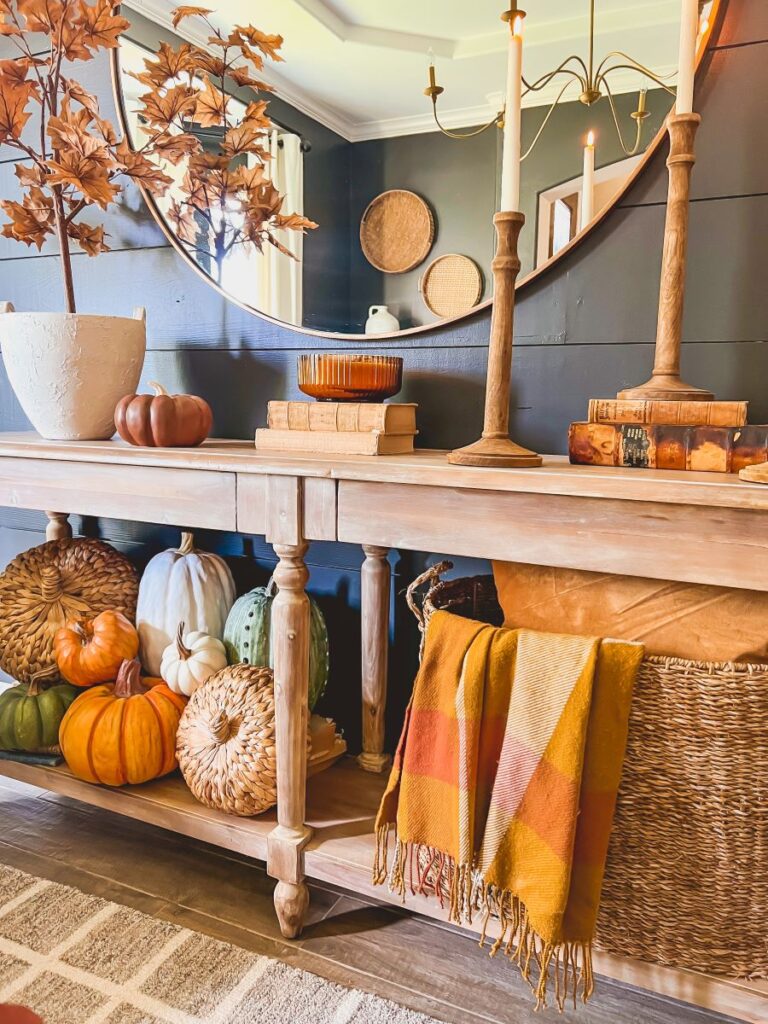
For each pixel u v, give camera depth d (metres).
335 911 1.27
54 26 1.37
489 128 1.32
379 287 1.45
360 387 1.29
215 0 1.50
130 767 1.33
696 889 0.91
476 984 1.11
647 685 0.89
